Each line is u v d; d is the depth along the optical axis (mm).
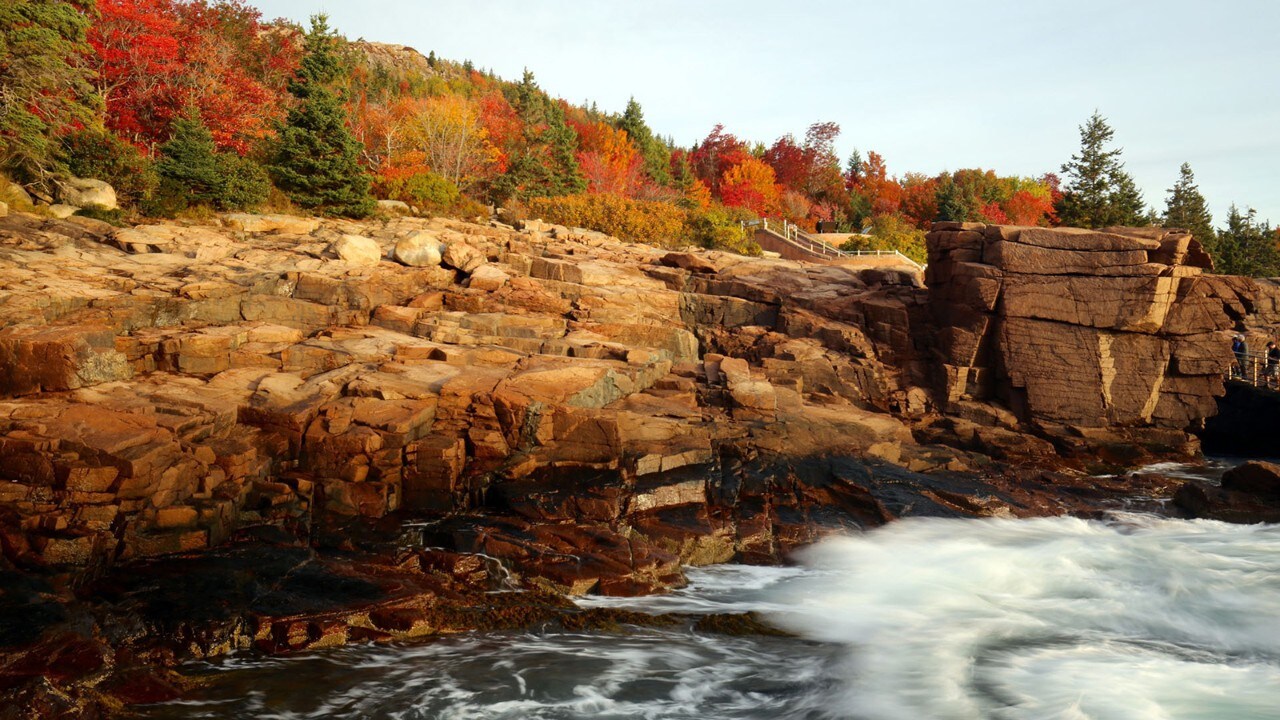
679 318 23188
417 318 19344
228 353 15188
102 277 16859
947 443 19359
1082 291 19625
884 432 17453
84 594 9258
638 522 13070
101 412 11711
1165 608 11039
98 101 23859
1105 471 18266
